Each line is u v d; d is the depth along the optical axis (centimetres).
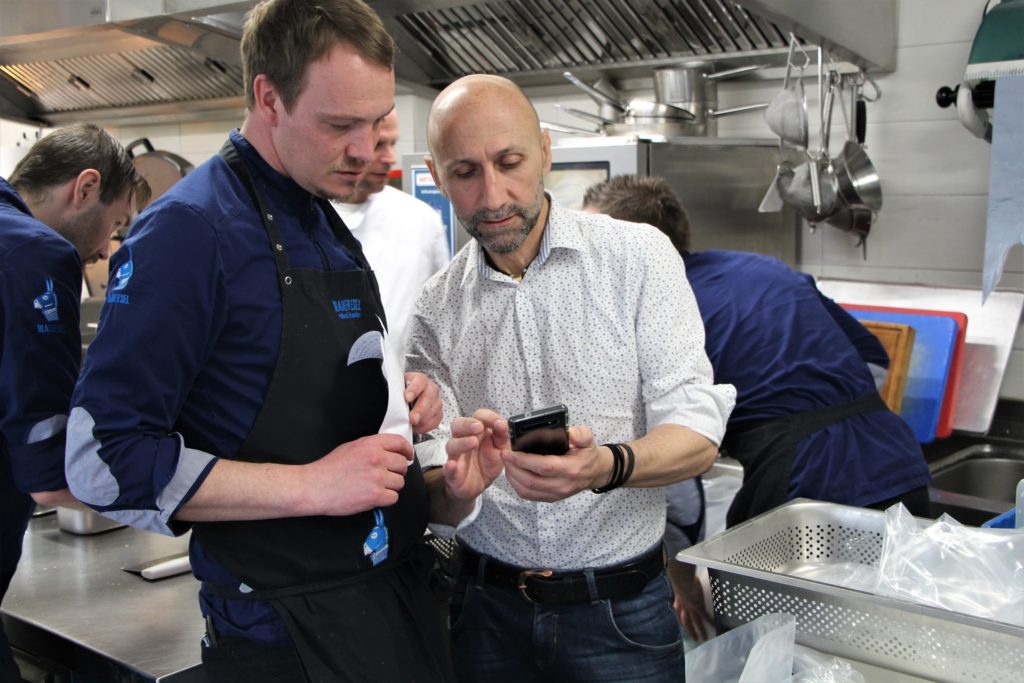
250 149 116
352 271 121
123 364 104
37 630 158
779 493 195
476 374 152
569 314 146
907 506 197
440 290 155
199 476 107
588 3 259
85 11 241
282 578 114
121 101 369
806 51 255
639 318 145
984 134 236
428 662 123
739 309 207
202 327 108
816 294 217
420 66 302
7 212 146
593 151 249
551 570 146
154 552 191
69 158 164
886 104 267
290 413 114
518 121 133
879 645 134
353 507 110
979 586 136
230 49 260
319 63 105
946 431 245
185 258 106
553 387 148
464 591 156
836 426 198
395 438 115
